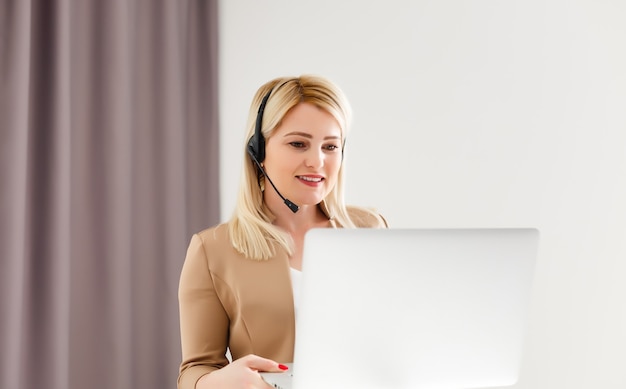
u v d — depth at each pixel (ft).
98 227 7.70
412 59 9.46
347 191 9.13
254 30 8.81
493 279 3.78
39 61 7.45
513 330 3.89
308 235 3.47
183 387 4.60
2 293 6.90
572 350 10.18
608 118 10.33
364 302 3.57
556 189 10.16
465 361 3.82
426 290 3.65
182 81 8.30
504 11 9.90
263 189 5.30
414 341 3.68
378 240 3.55
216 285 4.92
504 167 9.91
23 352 7.24
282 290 4.91
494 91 9.86
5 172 6.97
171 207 8.10
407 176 9.44
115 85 7.72
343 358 3.59
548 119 10.12
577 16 10.22
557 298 10.12
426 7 9.53
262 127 5.13
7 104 7.00
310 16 9.02
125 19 7.78
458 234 3.69
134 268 8.02
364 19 9.24
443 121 9.61
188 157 8.50
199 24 8.57
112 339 7.64
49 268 7.27
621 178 10.30
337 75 9.12
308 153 5.09
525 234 3.82
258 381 3.90
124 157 7.75
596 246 10.27
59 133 7.30
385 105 9.33
